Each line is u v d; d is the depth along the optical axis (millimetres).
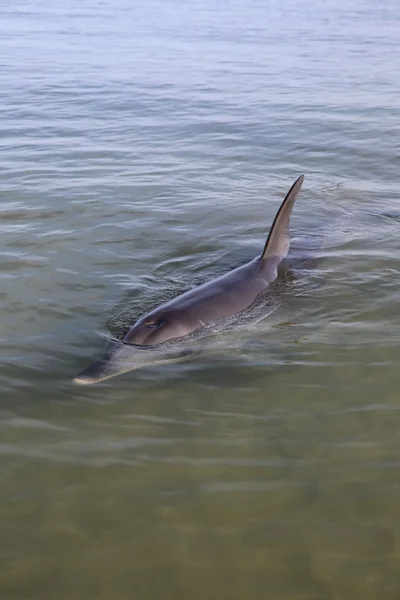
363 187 13570
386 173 14445
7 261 9656
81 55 28594
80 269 9484
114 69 25406
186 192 12945
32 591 4590
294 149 16016
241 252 10266
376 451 5973
